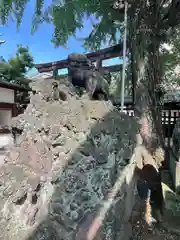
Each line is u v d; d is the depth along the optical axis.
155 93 5.34
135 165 2.99
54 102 2.52
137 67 5.20
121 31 6.11
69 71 3.11
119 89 6.73
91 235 1.95
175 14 4.95
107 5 6.23
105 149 2.41
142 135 4.53
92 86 2.97
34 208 1.90
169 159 4.52
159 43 5.48
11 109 10.71
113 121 2.65
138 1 4.91
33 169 2.06
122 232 2.40
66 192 2.04
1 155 4.75
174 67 5.81
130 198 2.77
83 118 2.51
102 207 2.12
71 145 2.27
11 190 1.92
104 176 2.28
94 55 5.93
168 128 6.27
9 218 1.83
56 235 1.84
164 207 3.40
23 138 2.24
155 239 2.79
